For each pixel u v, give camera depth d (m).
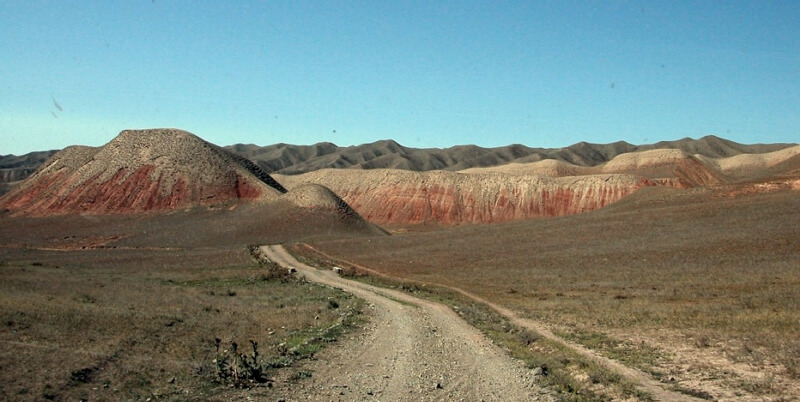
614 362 20.73
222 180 144.62
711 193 94.50
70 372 16.78
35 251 94.25
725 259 53.50
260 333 26.03
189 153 150.75
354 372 19.33
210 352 21.38
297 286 51.84
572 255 66.56
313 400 15.73
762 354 19.77
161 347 21.56
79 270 63.25
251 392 16.19
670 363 20.06
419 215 186.88
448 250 80.38
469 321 32.66
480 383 18.11
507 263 66.56
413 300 43.56
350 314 33.47
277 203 132.12
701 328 25.53
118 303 33.25
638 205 98.81
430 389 17.27
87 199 140.00
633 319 29.56
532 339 26.17
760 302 31.39
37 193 148.12
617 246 68.06
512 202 184.00
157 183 141.75
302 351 22.23
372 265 74.25
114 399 15.03
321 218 122.81
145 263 73.19
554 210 179.75
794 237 58.94
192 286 50.19
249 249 89.06
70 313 26.11
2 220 133.00
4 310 25.03
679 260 55.91
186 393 15.77
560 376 18.52
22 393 14.80
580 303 37.38
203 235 113.81
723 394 16.02
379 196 196.88
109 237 113.81
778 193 85.12
